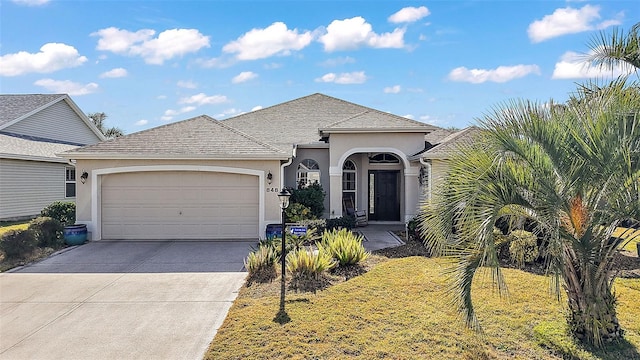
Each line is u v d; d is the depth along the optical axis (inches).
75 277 415.2
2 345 260.5
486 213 221.1
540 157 227.6
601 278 246.7
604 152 216.4
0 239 483.8
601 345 244.1
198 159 608.4
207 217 619.8
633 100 235.0
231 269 443.5
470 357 235.1
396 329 273.0
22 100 1122.0
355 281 382.0
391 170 804.0
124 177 616.7
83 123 1288.1
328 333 267.1
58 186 978.1
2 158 802.8
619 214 222.5
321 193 697.6
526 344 252.2
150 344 259.6
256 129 847.7
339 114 928.9
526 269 418.9
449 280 255.8
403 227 745.0
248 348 247.6
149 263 471.5
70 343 262.5
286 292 353.1
